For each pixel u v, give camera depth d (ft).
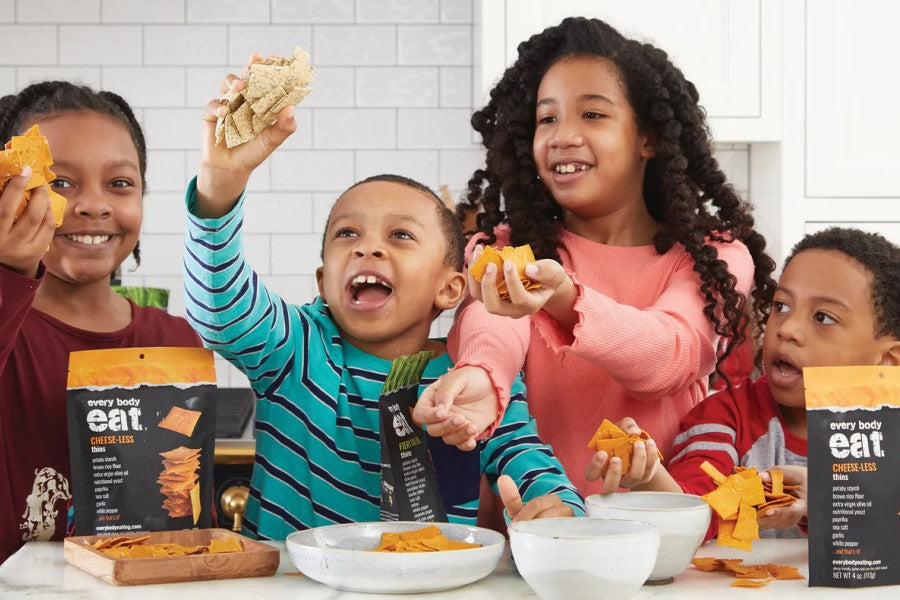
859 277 4.02
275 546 3.51
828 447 3.04
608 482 3.25
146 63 9.62
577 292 3.74
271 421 4.00
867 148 8.40
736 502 3.17
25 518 4.12
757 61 8.30
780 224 8.44
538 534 2.73
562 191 4.54
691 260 4.61
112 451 3.30
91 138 4.41
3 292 3.13
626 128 4.52
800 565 3.28
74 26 9.58
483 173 5.27
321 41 9.73
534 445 3.91
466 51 9.78
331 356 4.09
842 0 8.34
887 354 4.07
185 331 4.97
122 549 3.08
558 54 4.68
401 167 9.77
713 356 4.46
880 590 2.98
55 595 2.82
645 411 4.41
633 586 2.70
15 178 3.03
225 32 9.66
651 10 8.22
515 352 3.91
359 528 3.20
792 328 4.08
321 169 9.75
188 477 3.36
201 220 3.49
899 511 3.04
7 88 9.55
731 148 9.39
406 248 4.03
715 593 2.91
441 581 2.85
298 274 9.75
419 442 3.43
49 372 4.35
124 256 4.58
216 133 3.38
